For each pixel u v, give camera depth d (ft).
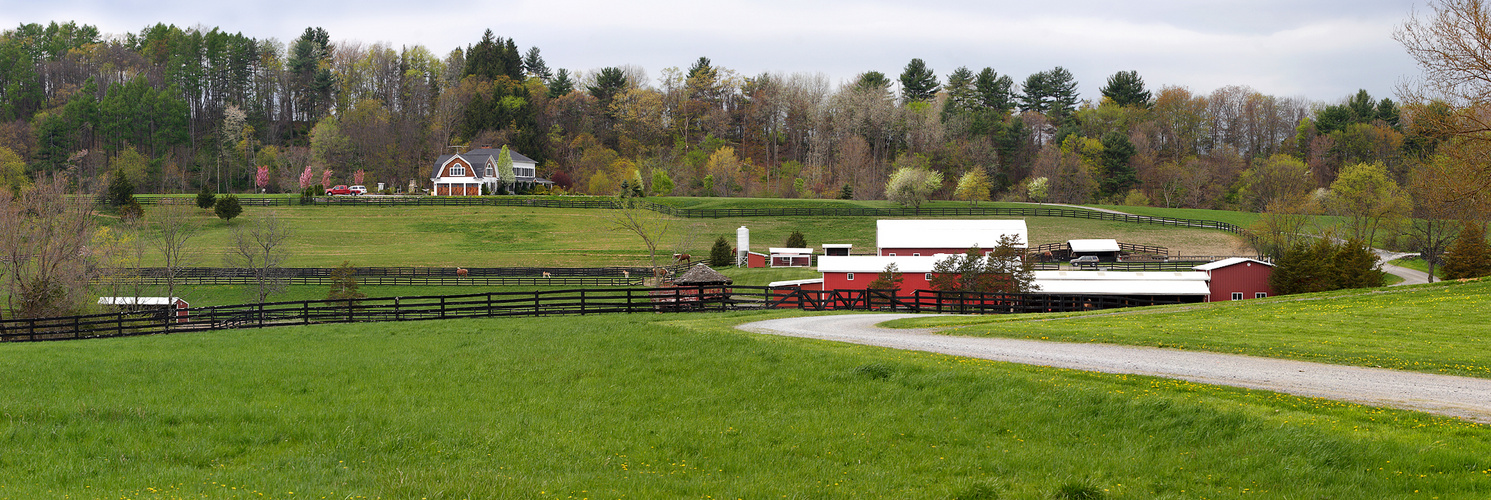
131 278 196.65
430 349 80.94
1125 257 274.16
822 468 44.62
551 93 549.54
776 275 223.51
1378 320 92.17
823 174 480.23
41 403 56.59
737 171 445.78
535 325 96.94
